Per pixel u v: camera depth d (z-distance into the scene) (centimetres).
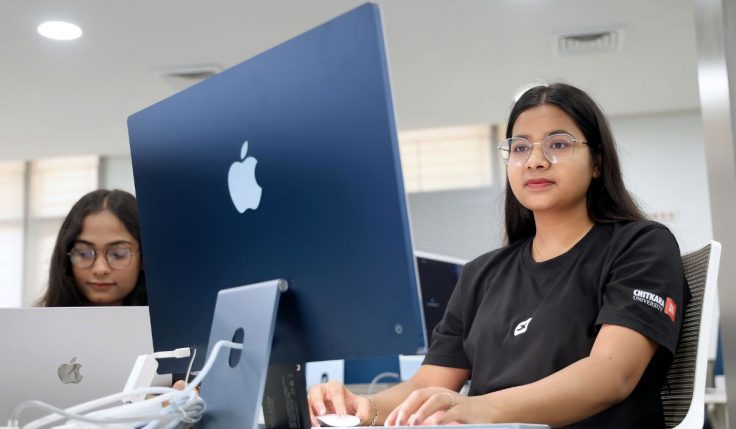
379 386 269
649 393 122
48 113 548
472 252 626
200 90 103
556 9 411
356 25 84
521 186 137
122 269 196
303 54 89
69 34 430
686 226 569
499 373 131
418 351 81
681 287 123
